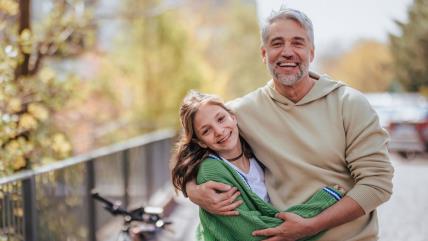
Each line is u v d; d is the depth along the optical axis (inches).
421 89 1423.5
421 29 1489.9
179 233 374.3
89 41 400.5
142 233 234.5
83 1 381.4
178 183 125.3
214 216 121.7
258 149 128.0
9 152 263.7
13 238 201.2
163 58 756.0
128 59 728.3
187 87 764.0
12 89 273.0
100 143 564.4
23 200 210.4
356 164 120.6
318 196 120.3
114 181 337.4
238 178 121.0
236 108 131.8
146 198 442.3
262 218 118.6
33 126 303.6
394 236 375.2
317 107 125.4
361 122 121.0
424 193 547.2
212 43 1320.1
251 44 1529.3
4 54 268.7
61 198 247.9
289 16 123.6
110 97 629.6
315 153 122.6
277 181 126.0
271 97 128.7
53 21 368.8
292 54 122.6
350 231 121.9
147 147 450.9
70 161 261.7
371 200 118.2
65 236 251.0
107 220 322.0
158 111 748.6
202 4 965.8
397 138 891.4
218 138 122.3
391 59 1771.7
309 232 117.0
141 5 700.7
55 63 445.7
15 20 342.0
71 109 452.8
